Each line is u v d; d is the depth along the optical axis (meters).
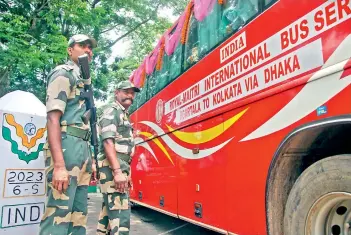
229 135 3.09
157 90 5.45
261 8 2.75
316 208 2.16
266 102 2.58
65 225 2.23
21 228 2.59
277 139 2.43
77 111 2.42
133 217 6.78
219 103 3.31
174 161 4.43
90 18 11.31
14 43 8.55
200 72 3.81
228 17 3.29
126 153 3.66
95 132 2.66
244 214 2.79
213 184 3.35
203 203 3.54
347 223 2.09
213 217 3.31
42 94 12.73
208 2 3.76
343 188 1.95
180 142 4.26
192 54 4.14
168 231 5.47
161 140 5.03
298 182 2.27
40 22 10.40
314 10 2.17
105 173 3.50
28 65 8.86
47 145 2.33
